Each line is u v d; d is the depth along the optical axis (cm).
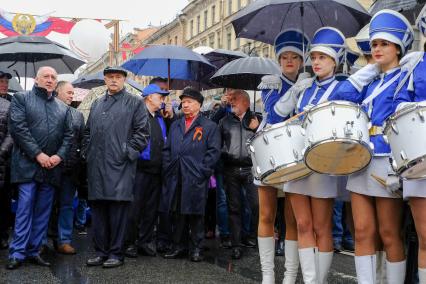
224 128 598
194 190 557
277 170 359
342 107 328
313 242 397
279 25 527
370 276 359
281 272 518
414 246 389
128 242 577
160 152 591
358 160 339
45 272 498
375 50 364
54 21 1062
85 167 590
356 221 363
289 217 426
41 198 530
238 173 580
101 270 509
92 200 528
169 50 687
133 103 537
